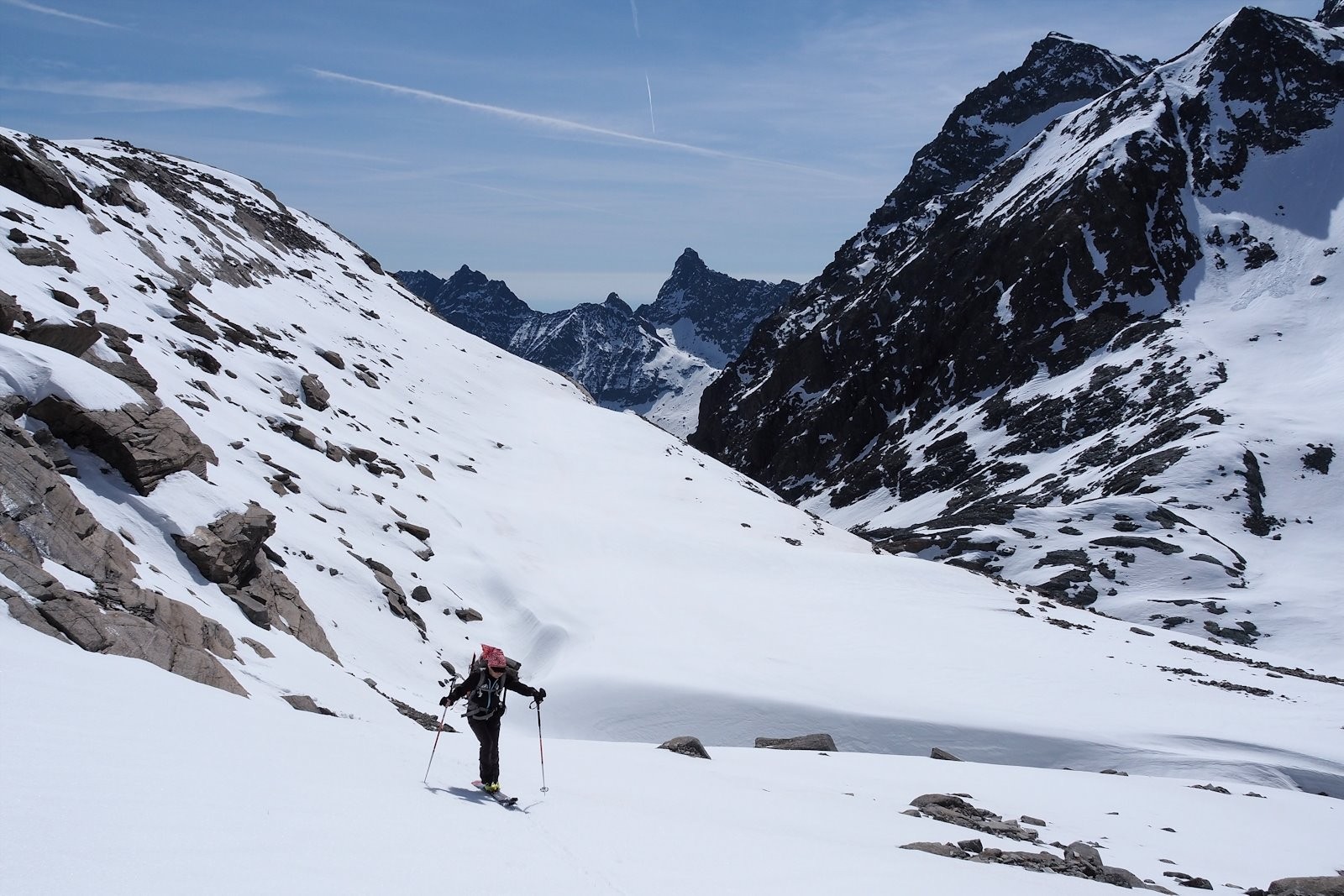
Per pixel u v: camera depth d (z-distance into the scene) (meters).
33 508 20.03
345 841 7.56
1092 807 27.09
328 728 13.97
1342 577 103.31
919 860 12.41
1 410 24.34
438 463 73.25
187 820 7.04
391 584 43.59
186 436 31.78
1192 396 162.00
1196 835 25.05
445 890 6.95
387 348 99.06
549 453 93.81
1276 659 76.12
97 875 5.62
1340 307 180.12
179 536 27.84
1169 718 49.31
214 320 63.81
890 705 46.44
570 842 9.67
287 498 43.97
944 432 199.75
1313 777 42.66
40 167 60.62
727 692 44.44
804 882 9.58
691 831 11.54
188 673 16.84
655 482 94.50
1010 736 44.31
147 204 82.25
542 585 55.41
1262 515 121.31
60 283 45.19
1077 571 108.00
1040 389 193.50
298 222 136.12
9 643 11.72
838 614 62.97
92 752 8.19
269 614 28.52
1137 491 131.25
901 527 163.75
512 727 41.56
